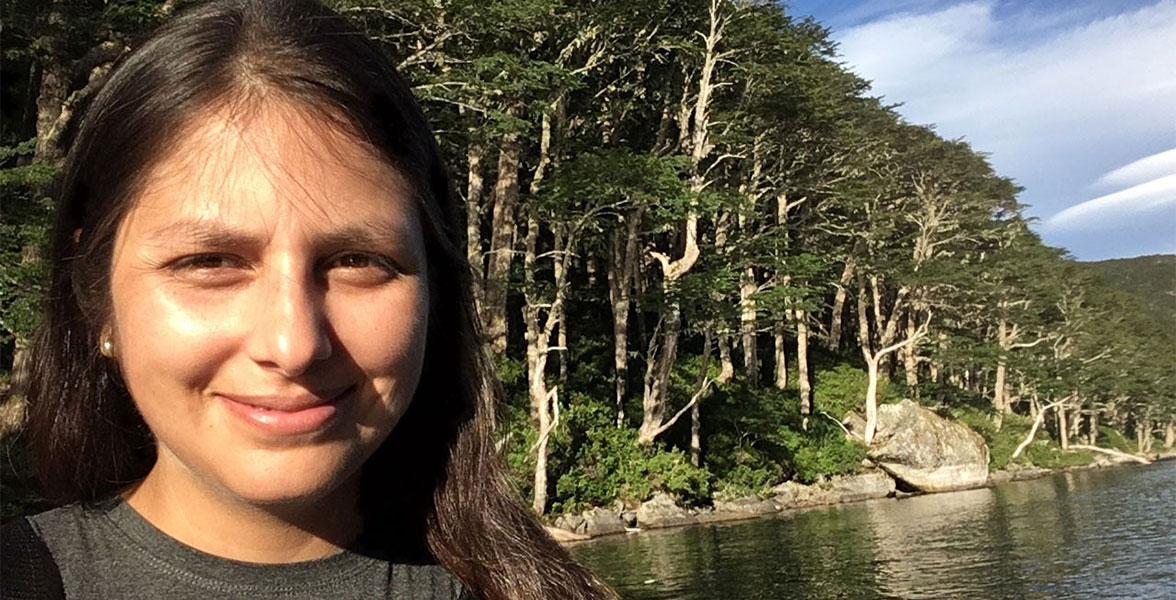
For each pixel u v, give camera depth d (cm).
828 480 2788
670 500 2200
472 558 128
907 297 3900
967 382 4975
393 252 94
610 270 2592
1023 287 4325
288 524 99
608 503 2112
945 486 3031
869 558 1619
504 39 1527
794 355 3484
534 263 2298
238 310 86
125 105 90
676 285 2130
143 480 104
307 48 94
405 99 104
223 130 87
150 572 92
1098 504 2455
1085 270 5228
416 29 1324
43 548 91
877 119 3556
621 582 1430
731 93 2528
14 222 865
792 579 1430
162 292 86
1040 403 4716
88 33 1129
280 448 87
